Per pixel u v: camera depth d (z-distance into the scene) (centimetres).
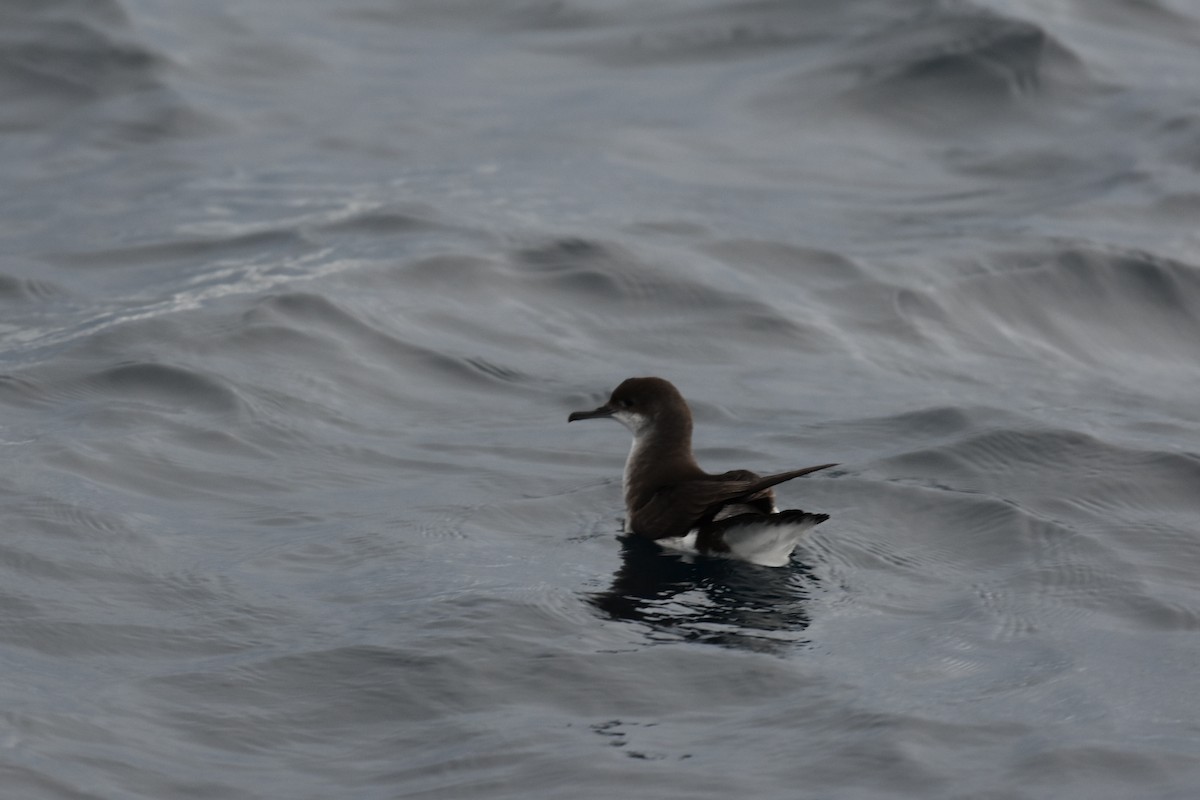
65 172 2366
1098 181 2339
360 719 942
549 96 2784
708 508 1228
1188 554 1233
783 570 1197
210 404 1489
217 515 1270
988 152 2495
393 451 1441
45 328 1698
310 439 1445
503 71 2917
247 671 997
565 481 1395
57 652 1016
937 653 1045
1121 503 1338
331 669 1000
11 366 1563
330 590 1131
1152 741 908
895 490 1362
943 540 1269
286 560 1184
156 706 948
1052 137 2544
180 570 1153
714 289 1894
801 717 944
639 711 953
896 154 2508
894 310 1873
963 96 2670
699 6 3145
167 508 1274
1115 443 1461
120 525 1223
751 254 2019
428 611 1088
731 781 865
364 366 1625
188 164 2402
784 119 2630
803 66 2811
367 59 2973
